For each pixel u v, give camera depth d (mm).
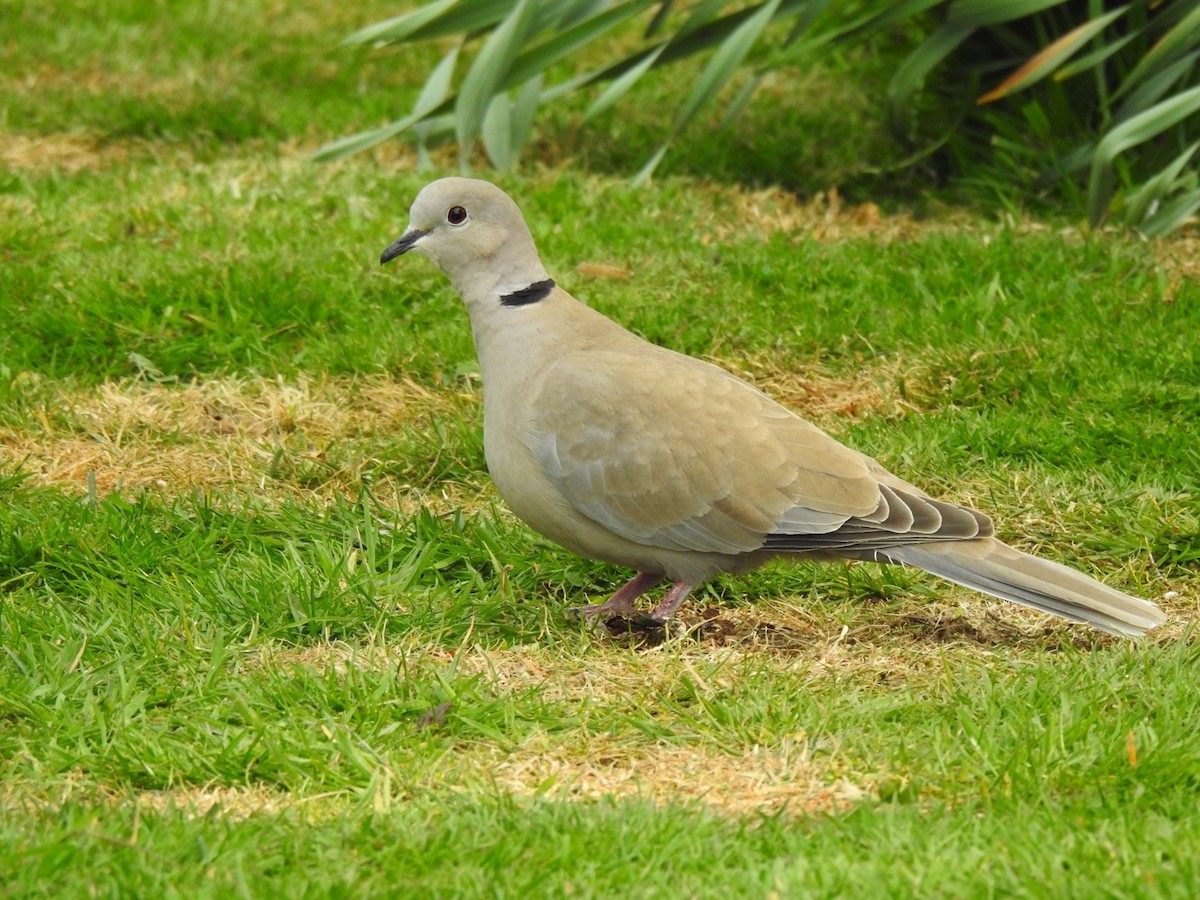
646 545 9094
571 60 21453
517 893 6395
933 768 7441
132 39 21750
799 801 7293
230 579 9438
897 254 14922
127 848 6598
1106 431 11391
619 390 8992
